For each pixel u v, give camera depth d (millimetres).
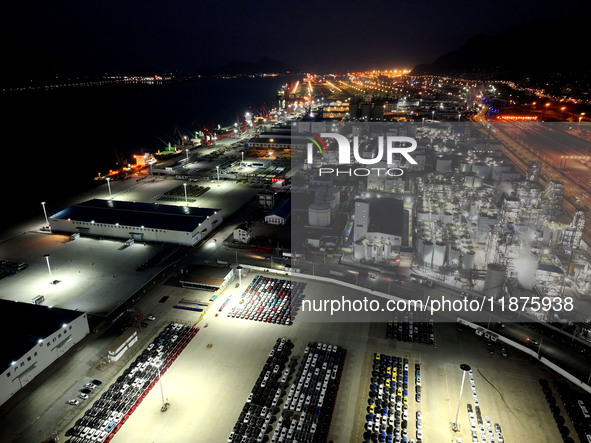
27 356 72062
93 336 84500
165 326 87938
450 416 66312
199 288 101250
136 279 104812
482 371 75688
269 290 100938
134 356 79500
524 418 65938
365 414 66812
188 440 62281
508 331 84688
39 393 70375
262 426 64250
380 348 81312
